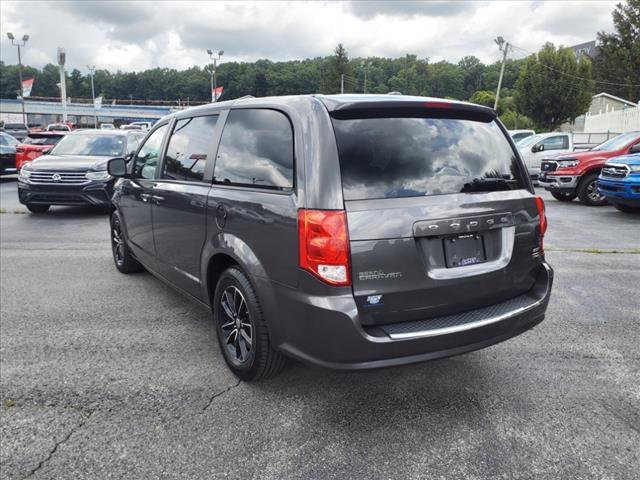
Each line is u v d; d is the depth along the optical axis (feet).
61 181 31.27
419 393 10.46
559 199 43.52
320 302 8.30
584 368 11.59
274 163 9.55
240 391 10.50
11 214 34.65
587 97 141.08
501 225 9.65
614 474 7.98
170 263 13.75
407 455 8.44
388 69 463.42
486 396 10.34
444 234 8.88
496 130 10.61
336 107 8.78
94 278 18.83
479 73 433.07
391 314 8.63
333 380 10.98
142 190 15.17
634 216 33.94
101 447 8.65
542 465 8.20
